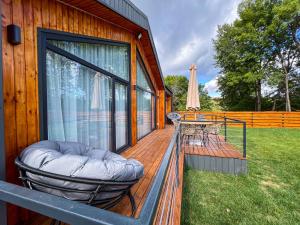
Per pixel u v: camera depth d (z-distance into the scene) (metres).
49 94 1.97
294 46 14.34
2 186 0.65
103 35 3.02
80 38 2.43
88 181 1.25
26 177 1.31
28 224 1.55
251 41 15.20
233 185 3.37
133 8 3.34
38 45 1.75
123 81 3.81
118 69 3.67
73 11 2.30
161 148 4.21
